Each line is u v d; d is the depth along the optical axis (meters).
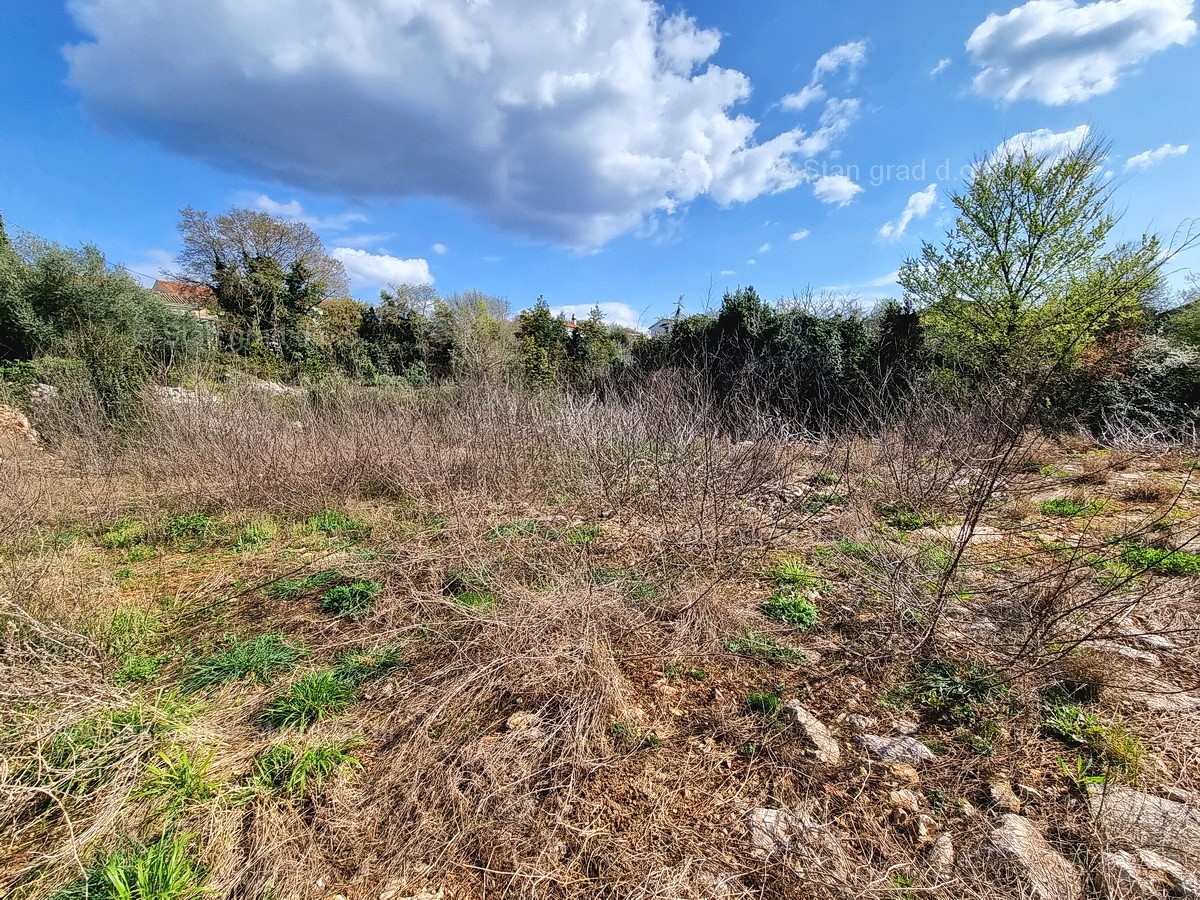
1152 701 2.21
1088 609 2.89
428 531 4.49
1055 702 2.23
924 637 2.58
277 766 1.98
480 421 6.16
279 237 23.12
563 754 2.00
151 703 2.32
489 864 1.62
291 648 2.83
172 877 1.52
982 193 11.07
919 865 1.57
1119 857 1.53
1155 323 10.91
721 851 1.64
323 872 1.61
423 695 2.39
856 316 11.59
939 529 4.42
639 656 2.70
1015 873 1.50
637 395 7.00
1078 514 4.68
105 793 1.83
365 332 20.27
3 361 11.74
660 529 4.21
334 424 6.90
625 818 1.77
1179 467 5.88
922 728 2.15
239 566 4.09
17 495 4.69
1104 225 10.27
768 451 4.96
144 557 4.30
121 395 7.66
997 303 10.97
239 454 5.64
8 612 2.41
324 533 4.84
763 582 3.50
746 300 10.84
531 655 2.44
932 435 5.78
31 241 14.46
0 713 1.95
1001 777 1.87
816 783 1.88
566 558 3.77
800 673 2.55
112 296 14.12
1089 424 8.20
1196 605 2.87
